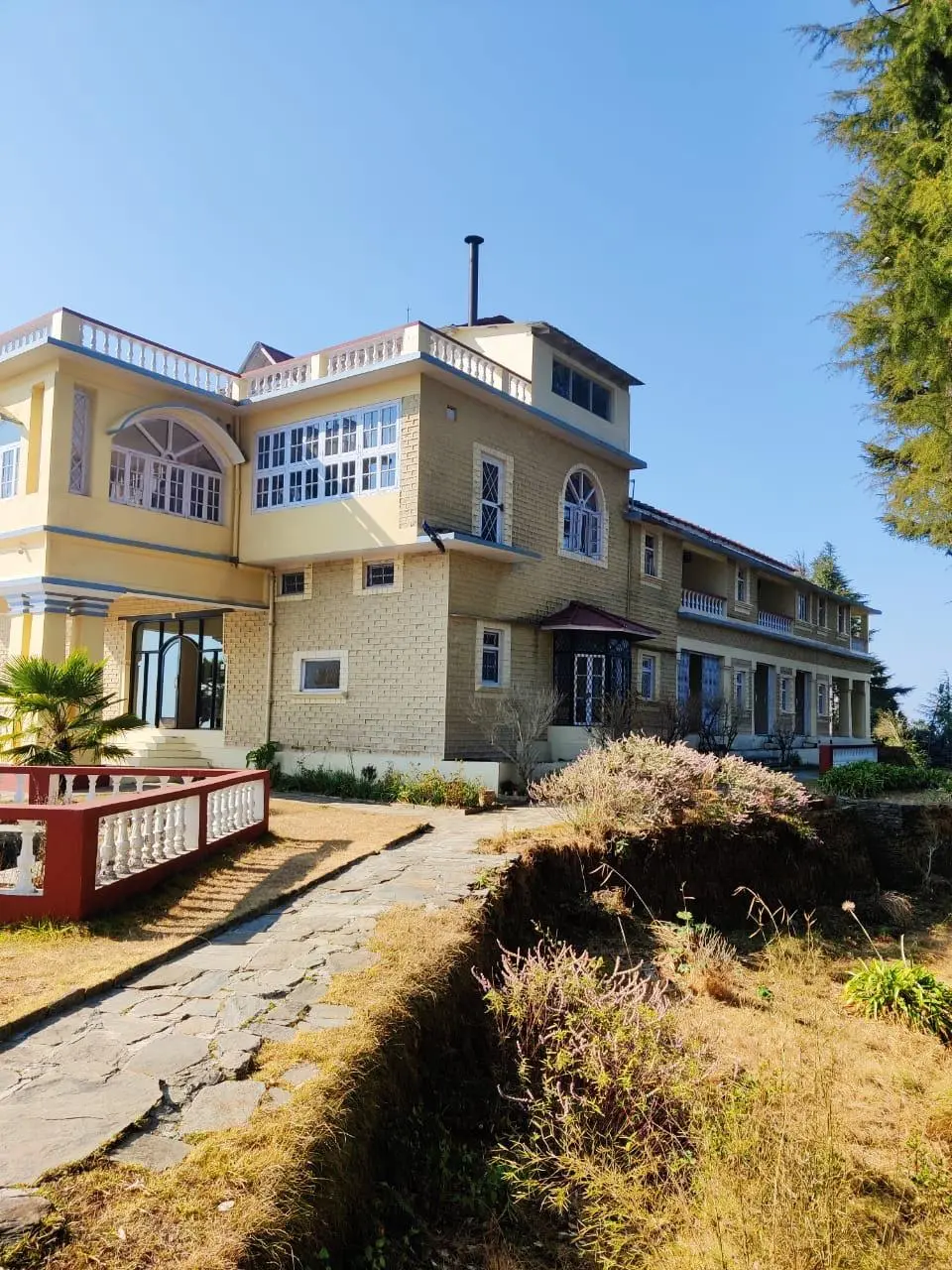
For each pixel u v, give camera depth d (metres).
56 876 7.45
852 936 13.76
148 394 18.00
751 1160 5.13
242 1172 3.84
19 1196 3.55
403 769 17.64
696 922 12.62
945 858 17.86
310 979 6.33
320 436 18.77
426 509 17.22
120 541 17.23
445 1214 5.14
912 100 14.40
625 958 10.28
